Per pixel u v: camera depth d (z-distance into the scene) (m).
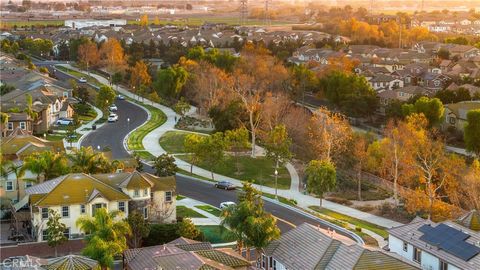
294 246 78.62
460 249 74.75
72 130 154.00
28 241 90.38
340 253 74.06
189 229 91.00
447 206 109.69
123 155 144.75
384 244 94.88
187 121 179.00
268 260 79.69
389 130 143.50
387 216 113.31
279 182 132.12
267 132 148.88
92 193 92.00
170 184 100.19
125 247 77.31
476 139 148.88
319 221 105.44
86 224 76.50
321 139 136.25
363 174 135.75
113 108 195.25
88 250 72.56
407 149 123.50
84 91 196.38
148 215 97.25
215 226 100.19
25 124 153.00
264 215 82.19
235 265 72.62
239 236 80.31
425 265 78.06
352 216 112.69
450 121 175.12
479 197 109.81
